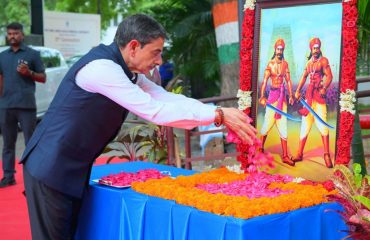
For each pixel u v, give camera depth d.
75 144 2.74
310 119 2.87
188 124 2.64
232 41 6.85
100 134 2.77
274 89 3.00
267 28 3.02
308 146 2.88
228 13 6.79
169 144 5.06
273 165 3.00
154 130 5.36
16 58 6.27
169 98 2.93
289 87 2.94
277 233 2.29
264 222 2.24
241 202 2.36
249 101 3.07
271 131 3.01
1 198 5.76
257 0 3.05
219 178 2.96
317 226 2.46
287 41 2.95
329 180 2.67
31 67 6.35
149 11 11.65
